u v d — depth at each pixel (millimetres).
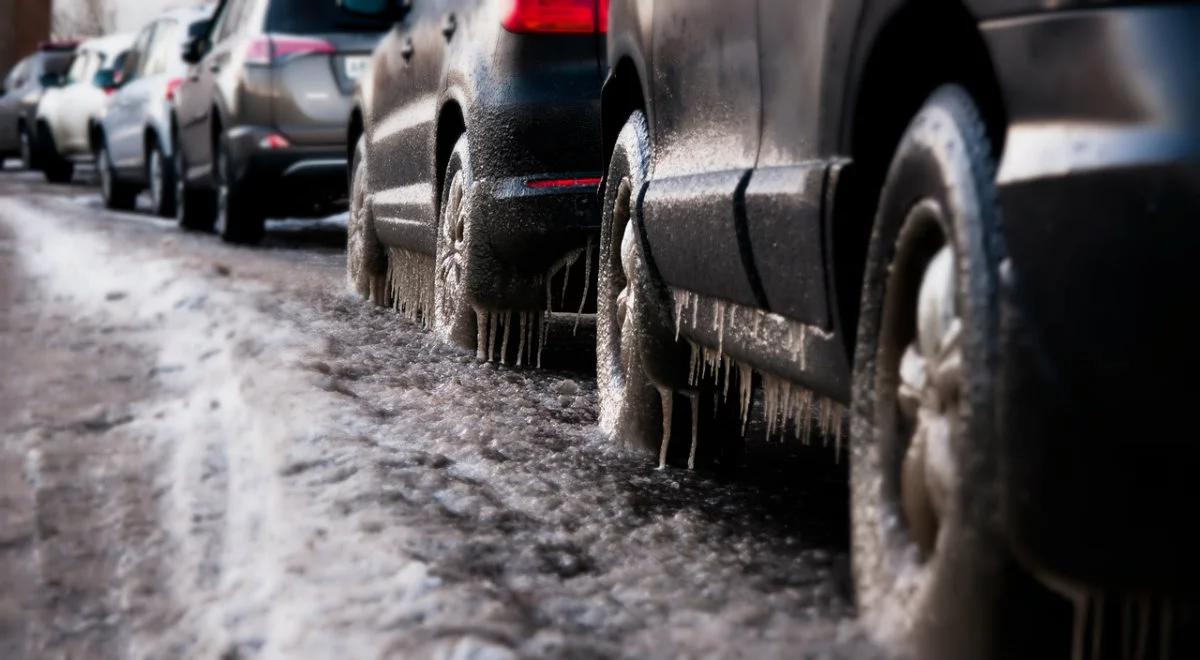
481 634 3422
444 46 8828
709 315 5004
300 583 3869
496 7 7840
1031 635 2965
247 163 15734
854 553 3703
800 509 5004
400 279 10352
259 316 8734
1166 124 2695
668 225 5227
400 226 9859
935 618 3150
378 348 8281
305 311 9867
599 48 7711
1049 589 2943
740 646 3451
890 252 3549
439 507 4637
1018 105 2977
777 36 4289
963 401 3014
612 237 6266
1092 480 2764
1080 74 2824
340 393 6504
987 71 3291
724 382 5652
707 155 4961
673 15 5352
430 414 6434
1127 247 2709
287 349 7555
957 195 3131
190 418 5844
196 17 23156
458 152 8336
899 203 3492
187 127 18875
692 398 5652
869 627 3523
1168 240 2674
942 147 3264
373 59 11172
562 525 4656
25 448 5422
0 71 60781
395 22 10312
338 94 15727
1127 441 2736
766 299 4402
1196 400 2680
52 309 8984
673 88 5363
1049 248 2820
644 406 5762
